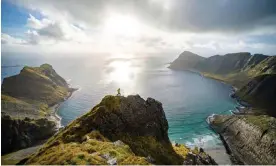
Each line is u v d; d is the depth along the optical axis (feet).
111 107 331.77
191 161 242.37
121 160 176.65
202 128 592.19
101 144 217.36
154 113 375.66
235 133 513.86
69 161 165.37
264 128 453.58
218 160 408.46
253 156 416.05
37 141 532.73
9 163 384.88
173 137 529.04
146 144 307.17
